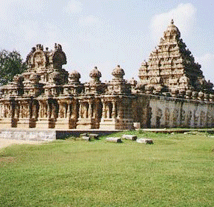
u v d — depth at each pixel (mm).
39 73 57812
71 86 48219
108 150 25281
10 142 34875
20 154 24656
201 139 33750
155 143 29938
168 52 75312
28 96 51125
